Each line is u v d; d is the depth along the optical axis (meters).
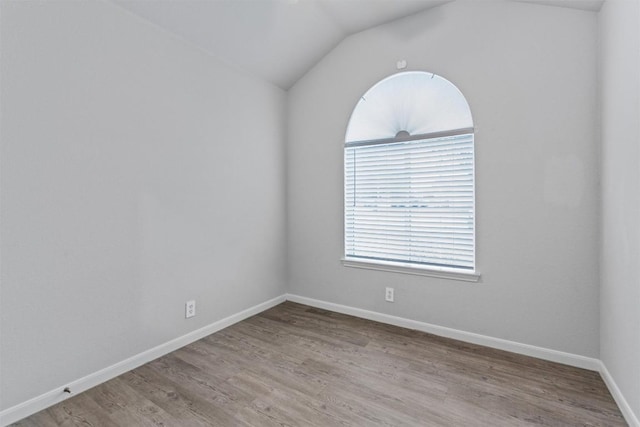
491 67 2.37
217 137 2.70
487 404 1.75
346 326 2.84
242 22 2.47
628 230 1.59
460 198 2.57
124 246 2.06
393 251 2.92
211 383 1.95
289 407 1.72
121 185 2.04
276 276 3.41
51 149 1.72
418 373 2.06
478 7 2.42
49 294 1.72
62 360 1.78
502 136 2.34
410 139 2.77
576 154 2.11
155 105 2.22
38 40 1.66
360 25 2.90
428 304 2.69
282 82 3.32
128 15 2.05
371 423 1.60
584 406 1.73
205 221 2.61
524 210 2.28
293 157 3.46
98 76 1.91
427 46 2.65
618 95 1.71
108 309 1.98
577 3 2.03
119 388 1.89
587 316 2.10
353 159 3.11
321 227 3.28
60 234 1.76
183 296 2.45
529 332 2.28
